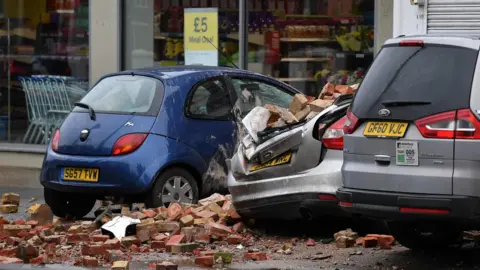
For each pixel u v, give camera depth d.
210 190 23.06
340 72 30.86
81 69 34.72
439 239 18.20
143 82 22.98
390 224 18.05
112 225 19.97
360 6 30.45
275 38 31.83
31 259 17.89
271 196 19.45
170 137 22.28
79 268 17.30
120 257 18.34
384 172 16.08
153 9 33.62
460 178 15.40
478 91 15.52
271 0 31.86
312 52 31.31
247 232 20.55
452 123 15.52
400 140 15.93
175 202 22.33
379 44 30.03
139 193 21.98
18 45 35.84
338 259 17.94
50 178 22.95
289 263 17.61
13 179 32.06
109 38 34.12
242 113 23.45
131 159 21.95
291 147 19.22
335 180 18.59
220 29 32.56
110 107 22.86
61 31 35.06
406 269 16.92
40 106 35.53
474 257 17.95
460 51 15.85
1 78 36.25
